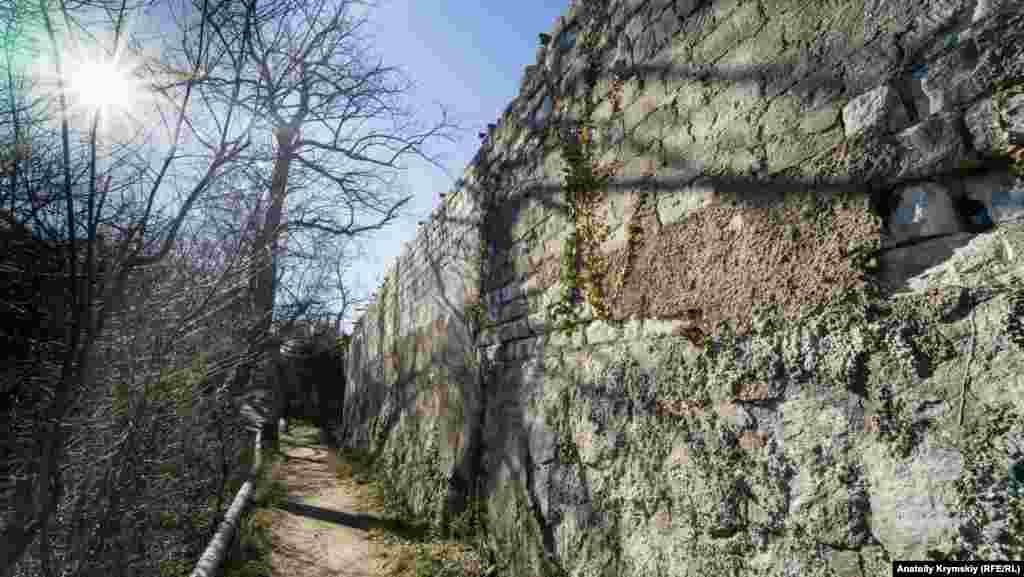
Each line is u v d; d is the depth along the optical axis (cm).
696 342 198
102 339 247
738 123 190
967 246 125
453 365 487
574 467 271
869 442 136
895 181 139
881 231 140
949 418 120
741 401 176
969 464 115
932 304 126
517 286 369
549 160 332
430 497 476
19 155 180
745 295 178
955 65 128
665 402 212
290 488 646
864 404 138
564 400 288
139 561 315
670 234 219
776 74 177
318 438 1299
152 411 281
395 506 548
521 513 320
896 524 128
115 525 263
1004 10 119
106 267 188
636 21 257
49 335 233
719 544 179
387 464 673
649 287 229
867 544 134
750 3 190
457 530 405
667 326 216
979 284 119
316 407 1736
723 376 184
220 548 369
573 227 295
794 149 167
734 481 176
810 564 148
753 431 171
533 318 339
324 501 593
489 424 390
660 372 216
